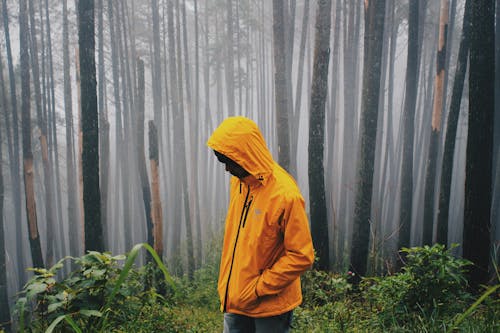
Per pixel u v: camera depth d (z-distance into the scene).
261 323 1.78
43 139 11.28
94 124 6.07
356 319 3.64
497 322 2.67
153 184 7.96
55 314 2.34
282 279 1.64
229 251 1.81
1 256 9.42
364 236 6.47
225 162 1.71
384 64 11.00
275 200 1.64
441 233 7.12
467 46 6.70
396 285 3.45
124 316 2.79
